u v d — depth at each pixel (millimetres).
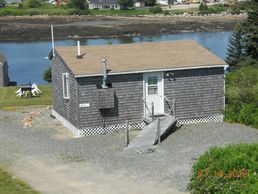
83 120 24625
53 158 21312
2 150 22734
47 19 139250
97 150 22188
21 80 55781
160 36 105312
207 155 15758
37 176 19172
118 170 19422
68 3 161875
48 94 37875
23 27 117750
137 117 25516
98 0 161875
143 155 21109
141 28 115625
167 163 19891
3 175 19375
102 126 24953
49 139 24359
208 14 146500
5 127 27031
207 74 26281
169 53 27469
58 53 27188
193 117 26328
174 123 25000
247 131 24484
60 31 110688
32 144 23578
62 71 26797
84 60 26062
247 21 40562
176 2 180125
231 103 26906
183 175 18438
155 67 25328
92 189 17562
